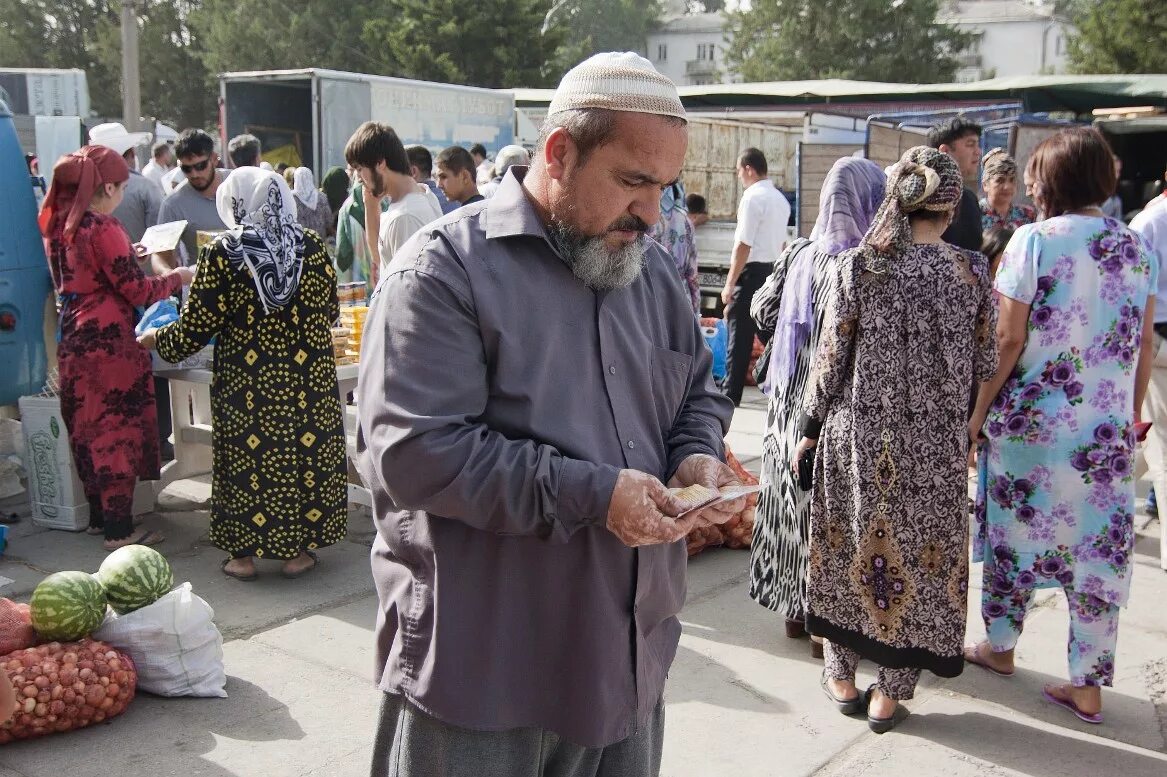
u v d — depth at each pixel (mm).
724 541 5195
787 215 8367
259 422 4312
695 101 18422
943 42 45562
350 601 4422
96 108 46594
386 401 1658
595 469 1653
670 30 68625
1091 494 3371
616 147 1656
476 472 1621
